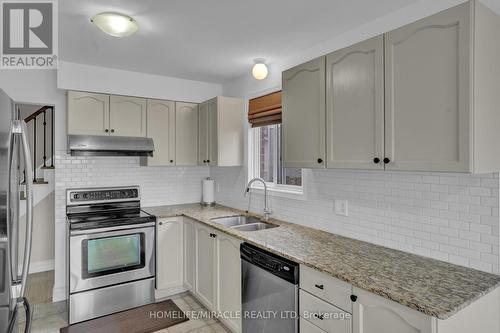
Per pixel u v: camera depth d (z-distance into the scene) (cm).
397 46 163
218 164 330
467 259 169
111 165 352
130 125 331
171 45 262
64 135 324
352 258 183
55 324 273
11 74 302
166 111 353
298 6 196
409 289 140
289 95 232
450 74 142
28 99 307
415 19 192
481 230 164
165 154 352
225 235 254
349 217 231
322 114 204
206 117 353
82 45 261
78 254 274
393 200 204
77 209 320
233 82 368
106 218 299
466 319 132
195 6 196
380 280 150
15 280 141
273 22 219
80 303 276
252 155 343
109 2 190
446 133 143
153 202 378
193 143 371
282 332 193
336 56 195
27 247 145
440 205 181
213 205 387
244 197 345
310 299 175
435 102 147
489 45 144
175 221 327
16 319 139
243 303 230
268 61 303
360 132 181
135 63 309
